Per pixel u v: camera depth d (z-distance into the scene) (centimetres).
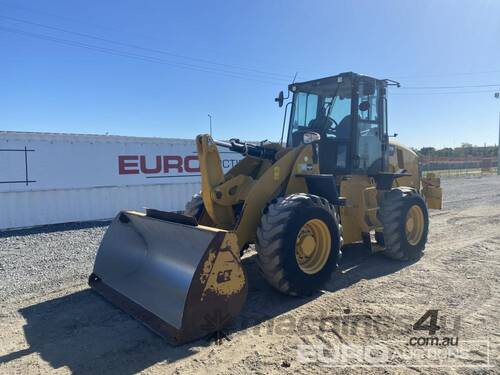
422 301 457
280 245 440
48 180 1008
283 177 516
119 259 511
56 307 457
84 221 1061
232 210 511
